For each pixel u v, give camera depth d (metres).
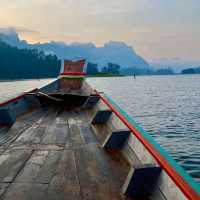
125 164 4.17
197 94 56.12
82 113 8.45
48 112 8.56
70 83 14.61
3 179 3.68
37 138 5.64
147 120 23.23
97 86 94.00
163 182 2.99
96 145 5.14
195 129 18.91
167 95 53.44
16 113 7.98
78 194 3.27
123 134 4.78
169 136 16.86
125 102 39.38
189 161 11.97
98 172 3.89
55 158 4.46
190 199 2.32
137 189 3.21
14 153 4.72
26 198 3.19
